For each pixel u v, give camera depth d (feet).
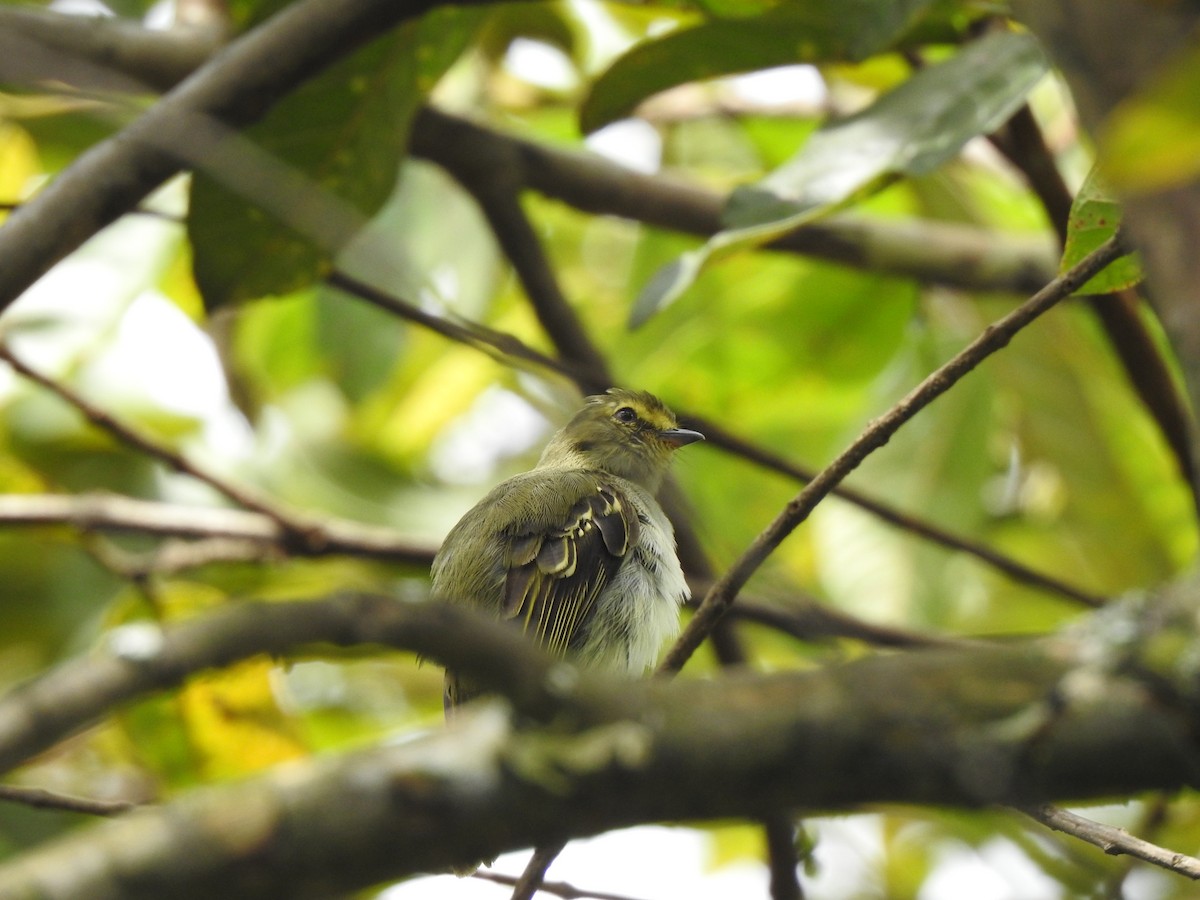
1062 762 10.96
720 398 47.83
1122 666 11.16
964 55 28.78
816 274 45.29
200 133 24.06
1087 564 44.42
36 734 10.21
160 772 35.70
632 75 29.99
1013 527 46.88
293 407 46.68
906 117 28.12
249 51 25.44
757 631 44.50
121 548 40.70
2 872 9.86
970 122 27.61
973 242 40.93
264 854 10.17
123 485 42.73
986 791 10.94
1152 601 11.70
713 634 34.24
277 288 30.53
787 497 46.60
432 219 43.34
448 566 33.53
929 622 42.01
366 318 43.62
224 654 10.53
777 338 46.32
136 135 24.22
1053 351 43.73
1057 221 31.19
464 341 32.58
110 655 10.55
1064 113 44.29
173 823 10.16
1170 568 43.98
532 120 47.24
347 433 46.93
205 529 35.96
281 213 23.63
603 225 51.90
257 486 44.29
